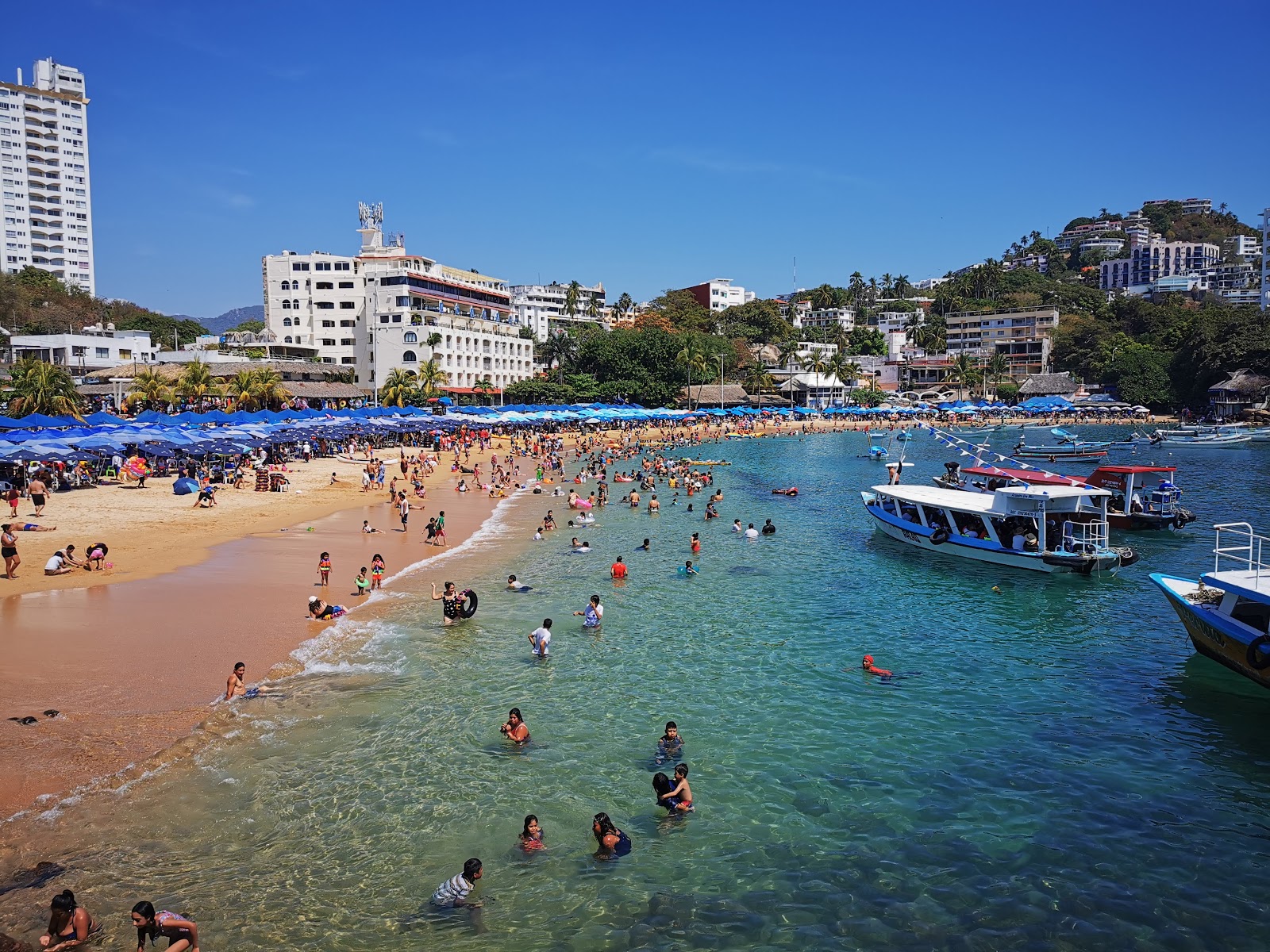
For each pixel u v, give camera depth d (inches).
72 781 672.4
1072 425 6122.1
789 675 971.3
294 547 1588.3
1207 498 2374.5
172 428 2507.4
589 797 687.1
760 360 7116.1
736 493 2625.5
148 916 479.8
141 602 1152.2
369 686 904.9
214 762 719.7
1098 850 623.5
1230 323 6008.9
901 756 769.6
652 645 1071.6
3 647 952.9
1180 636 1128.2
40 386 2726.4
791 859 605.9
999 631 1147.3
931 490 1852.9
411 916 533.3
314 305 5541.3
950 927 533.6
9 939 491.5
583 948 508.1
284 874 571.5
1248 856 617.9
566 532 1877.5
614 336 5762.8
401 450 3390.7
